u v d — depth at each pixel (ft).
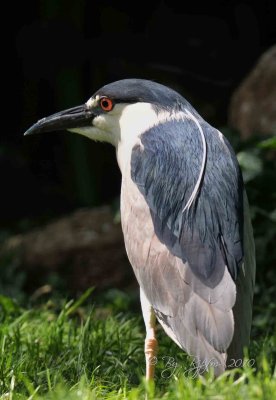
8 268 49.93
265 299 39.73
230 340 22.98
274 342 31.63
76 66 67.62
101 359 30.30
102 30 70.28
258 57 69.41
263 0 70.03
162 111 29.17
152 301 25.54
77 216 54.95
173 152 27.22
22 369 28.60
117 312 40.04
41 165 71.87
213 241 25.00
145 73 69.15
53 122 31.63
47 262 50.65
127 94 29.96
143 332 35.29
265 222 43.34
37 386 26.96
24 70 70.79
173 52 69.62
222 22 70.79
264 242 42.55
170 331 24.93
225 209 25.72
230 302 23.52
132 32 70.79
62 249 50.93
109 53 68.90
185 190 26.21
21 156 71.15
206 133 27.96
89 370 28.73
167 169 26.86
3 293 45.80
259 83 54.24
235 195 26.27
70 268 50.24
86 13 70.23
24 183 66.28
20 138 72.43
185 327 24.04
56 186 69.67
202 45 69.92
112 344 31.89
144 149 27.76
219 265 24.41
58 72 67.92
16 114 72.79
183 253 24.97
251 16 70.03
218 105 67.46
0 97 72.64
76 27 67.72
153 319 26.84
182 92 68.03
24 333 33.47
